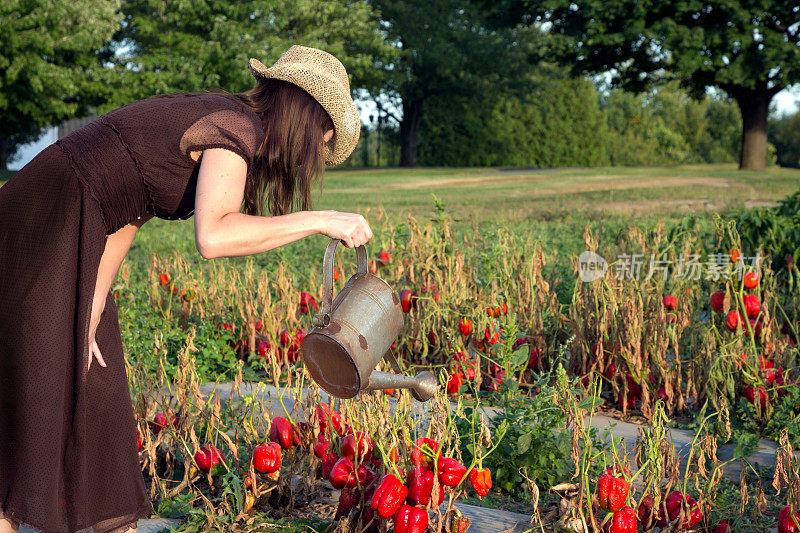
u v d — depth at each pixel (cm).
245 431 303
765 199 1792
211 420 294
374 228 666
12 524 206
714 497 271
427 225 562
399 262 539
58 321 199
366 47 3228
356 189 2455
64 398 203
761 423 389
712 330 435
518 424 309
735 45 2723
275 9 2745
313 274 573
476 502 292
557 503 269
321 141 215
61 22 2362
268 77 212
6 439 201
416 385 245
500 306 459
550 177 2850
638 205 1720
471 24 3875
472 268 570
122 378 235
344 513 244
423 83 4025
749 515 275
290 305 502
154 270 644
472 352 476
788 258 619
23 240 200
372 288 228
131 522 230
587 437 255
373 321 224
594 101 4628
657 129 6138
